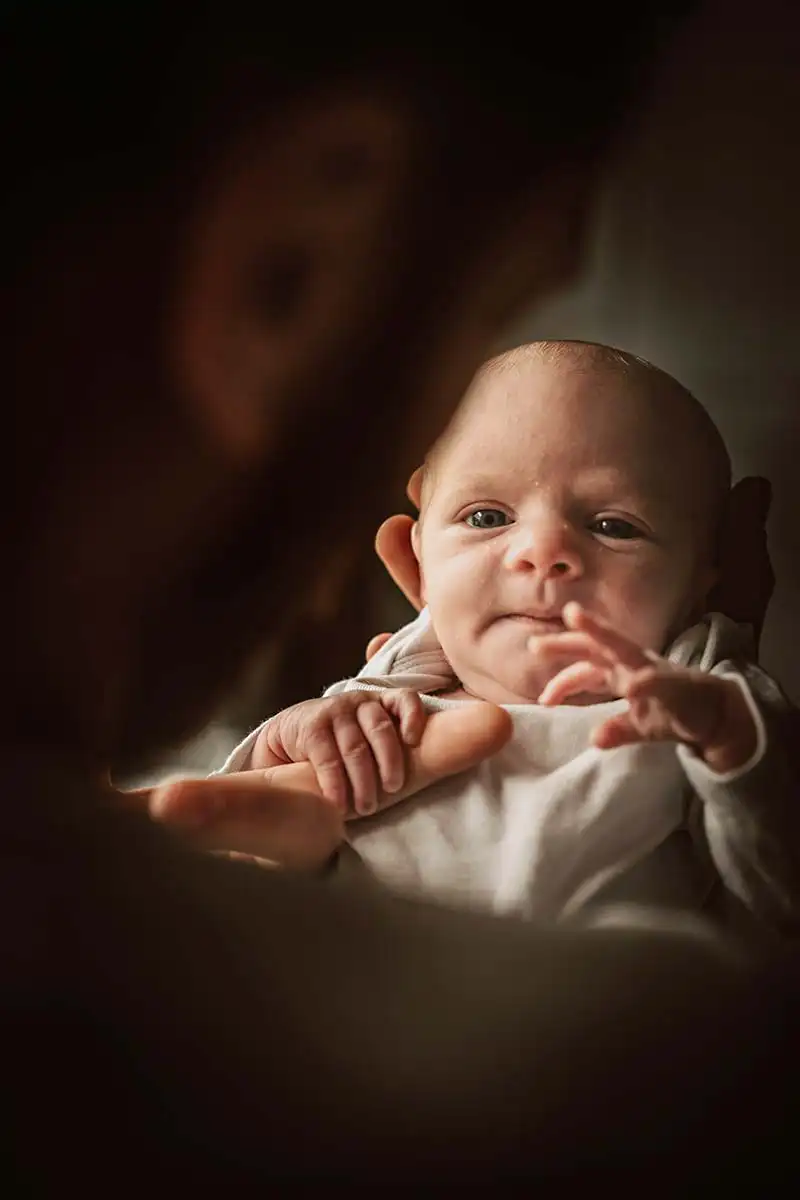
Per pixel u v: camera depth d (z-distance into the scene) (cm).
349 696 115
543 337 177
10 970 29
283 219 38
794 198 168
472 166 43
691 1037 33
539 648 105
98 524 36
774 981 35
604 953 35
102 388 35
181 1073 28
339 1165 28
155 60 34
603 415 127
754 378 182
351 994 31
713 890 113
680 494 129
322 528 47
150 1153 28
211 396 38
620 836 110
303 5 37
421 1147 29
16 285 33
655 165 168
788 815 104
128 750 42
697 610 131
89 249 34
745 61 154
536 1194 29
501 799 112
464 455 129
